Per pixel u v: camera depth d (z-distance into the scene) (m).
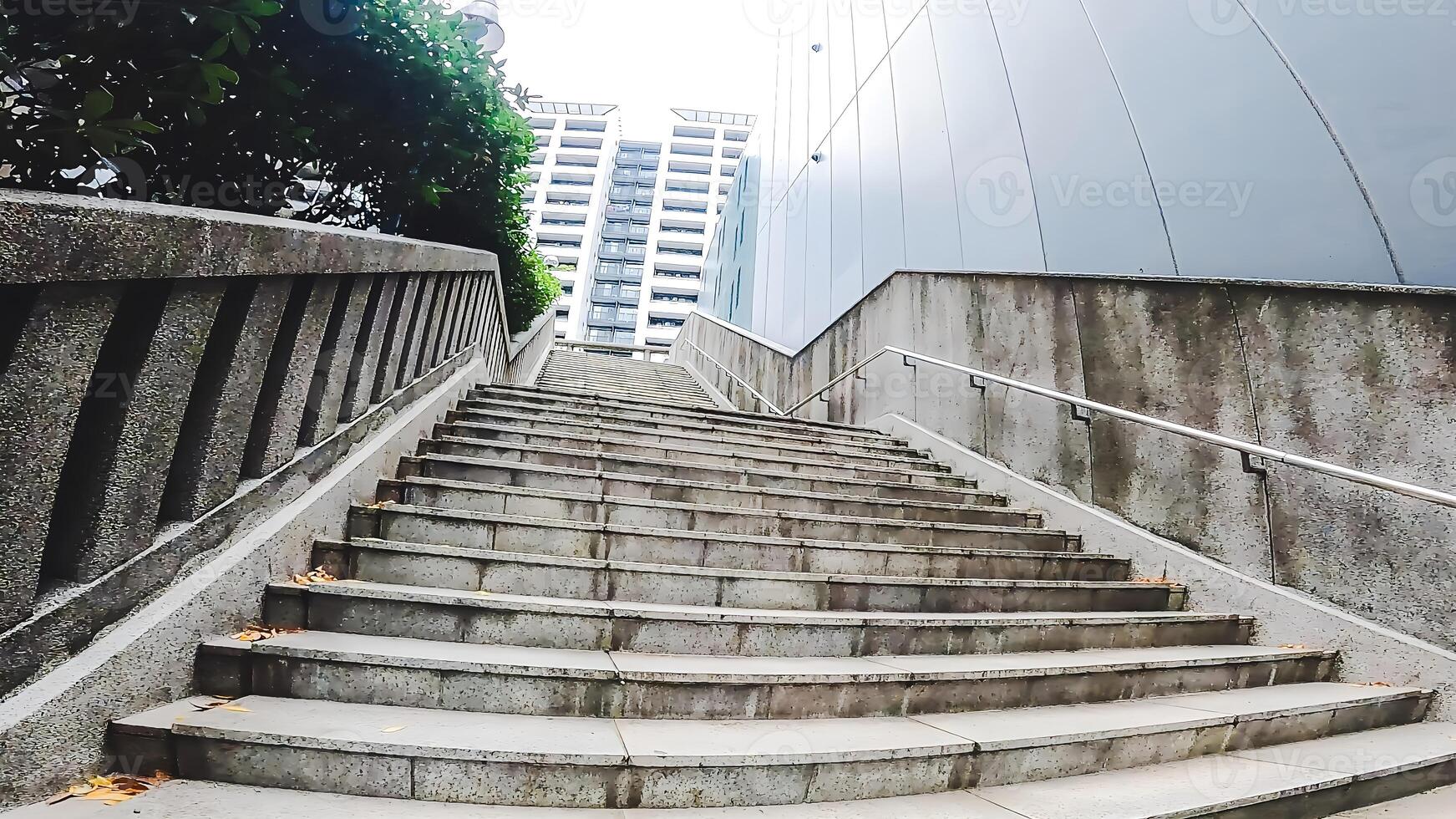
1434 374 3.56
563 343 25.70
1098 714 2.92
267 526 2.88
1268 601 4.12
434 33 3.89
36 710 1.81
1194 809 2.27
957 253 7.98
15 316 1.86
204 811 1.82
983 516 5.53
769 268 15.86
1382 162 3.87
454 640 2.84
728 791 2.21
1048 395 5.60
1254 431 4.39
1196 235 4.98
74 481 2.14
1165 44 5.47
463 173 4.44
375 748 2.05
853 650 3.23
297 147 3.45
